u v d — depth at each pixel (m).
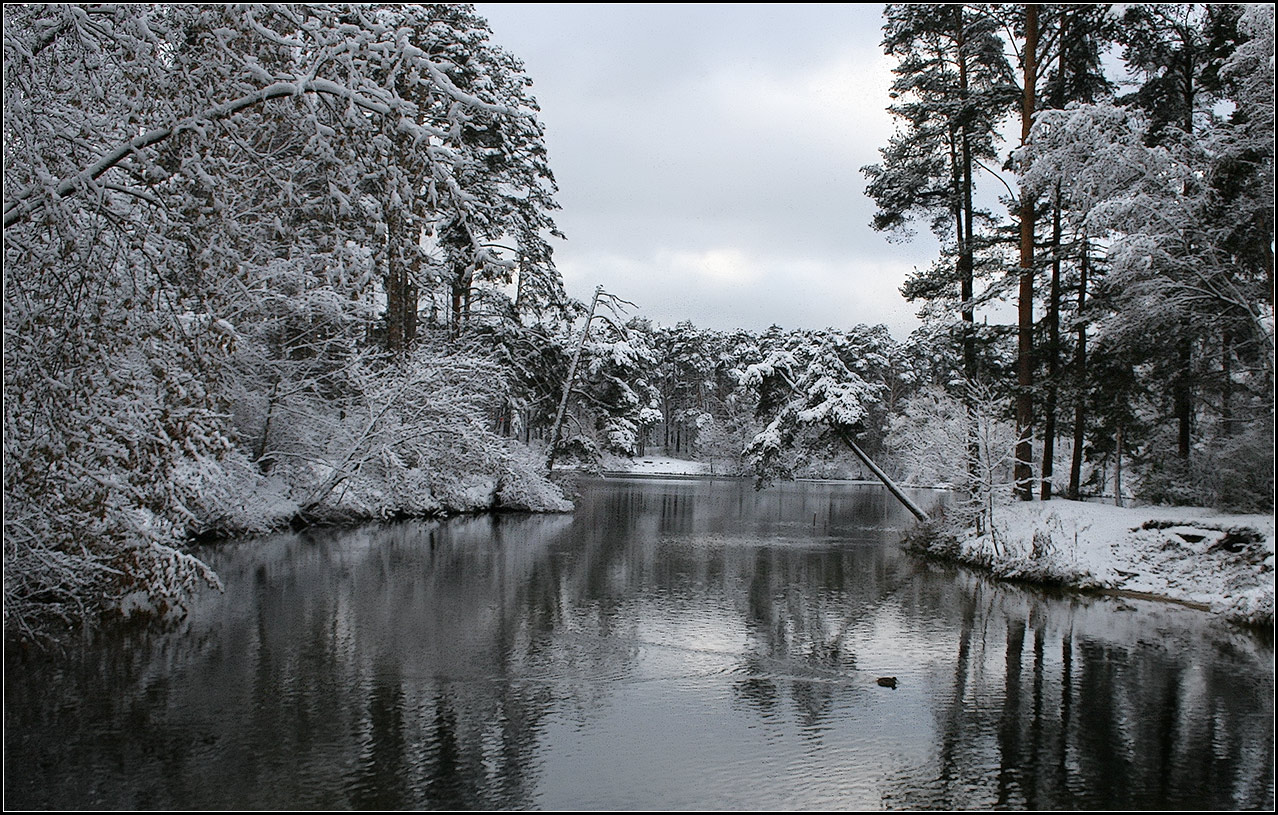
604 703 8.69
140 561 11.06
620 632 11.80
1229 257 16.83
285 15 8.09
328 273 9.03
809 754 7.40
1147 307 16.84
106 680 9.02
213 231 8.57
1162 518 17.42
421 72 8.72
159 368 9.34
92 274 8.21
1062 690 9.45
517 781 6.65
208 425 10.31
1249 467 18.05
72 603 10.85
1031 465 20.38
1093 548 17.23
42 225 8.12
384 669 9.66
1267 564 14.34
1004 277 20.47
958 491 20.94
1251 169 16.48
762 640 11.59
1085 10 19.66
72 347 8.38
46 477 8.75
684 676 9.74
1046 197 21.12
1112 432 21.97
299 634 11.20
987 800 6.52
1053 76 21.39
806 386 26.48
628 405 37.25
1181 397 20.03
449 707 8.41
